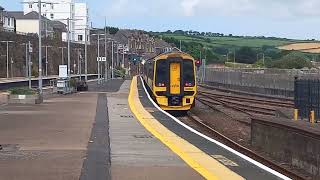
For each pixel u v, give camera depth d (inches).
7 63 3895.2
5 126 792.3
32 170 419.8
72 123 844.6
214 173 412.5
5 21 5364.2
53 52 4803.2
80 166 439.8
